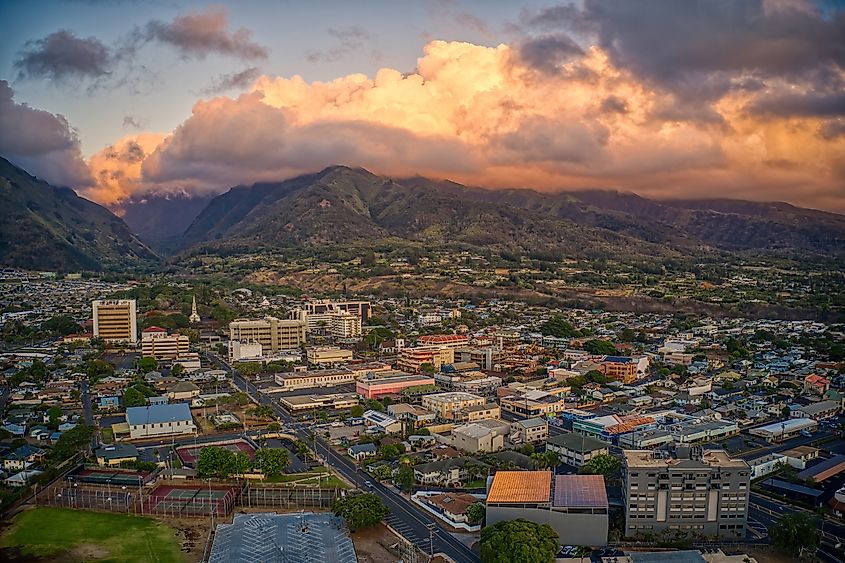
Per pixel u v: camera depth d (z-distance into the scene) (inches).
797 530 7062.0
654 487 7652.6
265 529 7450.8
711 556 7022.6
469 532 7805.1
